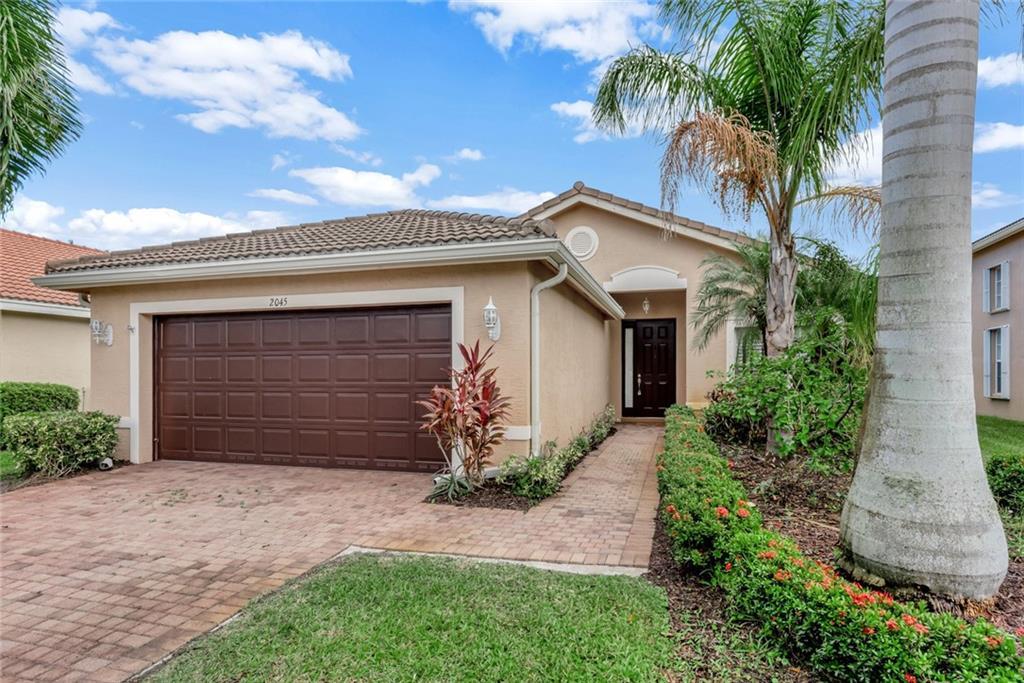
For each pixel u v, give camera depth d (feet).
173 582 15.17
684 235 45.68
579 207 48.70
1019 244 49.42
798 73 23.45
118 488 25.68
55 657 11.46
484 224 28.71
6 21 19.43
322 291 28.63
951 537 11.48
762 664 10.44
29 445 28.19
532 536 18.63
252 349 31.04
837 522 17.67
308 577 15.19
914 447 11.92
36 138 21.71
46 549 17.78
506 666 10.41
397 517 20.90
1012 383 50.34
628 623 12.01
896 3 12.50
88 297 33.68
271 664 10.66
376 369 28.91
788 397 21.21
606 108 26.17
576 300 35.47
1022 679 8.20
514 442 25.22
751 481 22.31
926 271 11.96
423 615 12.48
